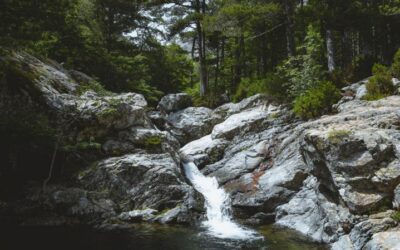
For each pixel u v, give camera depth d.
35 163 17.62
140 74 28.75
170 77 38.81
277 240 12.92
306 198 15.14
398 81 18.19
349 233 11.21
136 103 21.09
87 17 27.25
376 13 22.30
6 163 16.77
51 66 21.81
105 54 26.05
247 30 29.91
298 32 30.69
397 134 11.88
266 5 24.55
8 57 18.91
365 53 24.72
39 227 14.38
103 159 18.16
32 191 16.50
